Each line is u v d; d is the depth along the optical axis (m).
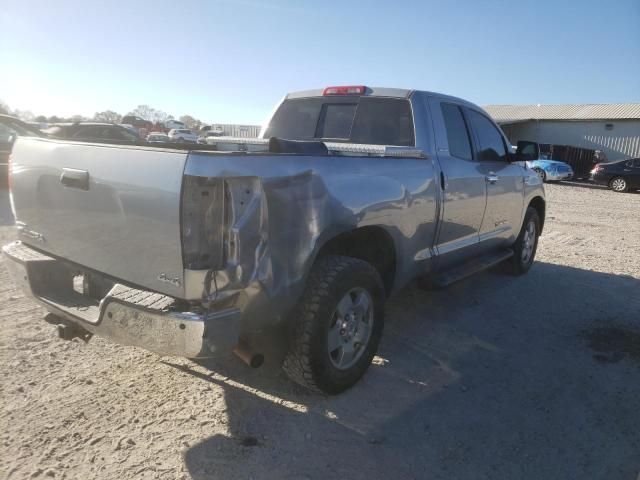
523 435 3.04
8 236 7.14
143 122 42.81
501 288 5.88
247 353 2.76
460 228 4.62
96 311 2.89
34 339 3.93
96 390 3.27
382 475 2.64
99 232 2.80
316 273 3.10
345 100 4.68
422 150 4.11
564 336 4.54
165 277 2.53
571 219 12.13
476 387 3.57
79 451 2.69
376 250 3.83
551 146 28.75
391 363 3.87
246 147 4.49
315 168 2.92
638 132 32.47
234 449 2.77
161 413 3.06
